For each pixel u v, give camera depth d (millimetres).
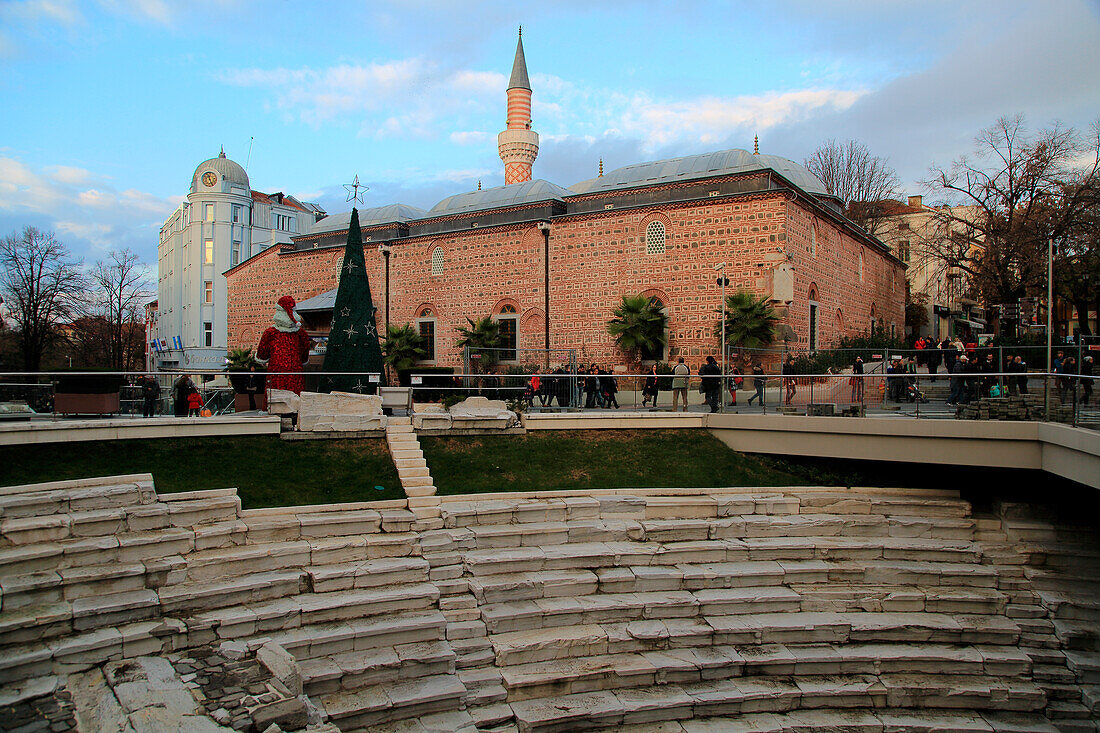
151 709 8070
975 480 16719
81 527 10969
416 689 10109
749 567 13477
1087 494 15180
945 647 12398
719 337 27328
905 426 15305
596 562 13141
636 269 29609
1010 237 37062
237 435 15289
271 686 8797
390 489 14562
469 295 34438
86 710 8203
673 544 13953
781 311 26484
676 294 28703
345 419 16266
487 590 11938
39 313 49562
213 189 59781
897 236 53281
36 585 9656
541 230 31797
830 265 32094
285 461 14914
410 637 10945
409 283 36781
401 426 16766
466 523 13727
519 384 21844
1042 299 39750
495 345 32031
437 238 35469
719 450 17766
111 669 9094
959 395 14930
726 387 18703
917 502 15516
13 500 10828
